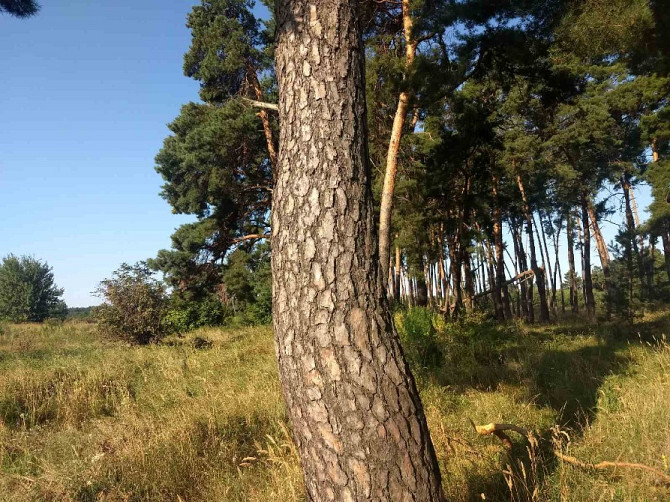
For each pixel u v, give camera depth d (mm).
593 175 25312
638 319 13695
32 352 13758
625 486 3189
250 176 22438
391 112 14258
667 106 16812
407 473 1927
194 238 22266
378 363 2008
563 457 3457
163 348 12461
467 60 9734
